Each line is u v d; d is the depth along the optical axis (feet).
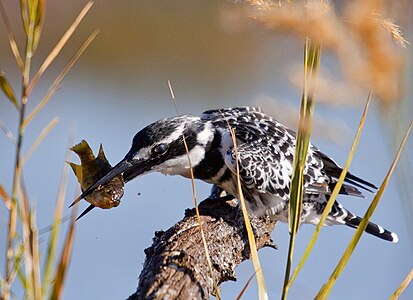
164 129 32.45
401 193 22.47
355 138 20.85
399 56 18.58
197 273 22.86
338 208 35.01
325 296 20.43
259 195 32.68
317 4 18.11
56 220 17.78
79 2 89.56
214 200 32.68
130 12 89.15
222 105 80.12
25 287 17.34
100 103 77.61
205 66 82.58
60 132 65.41
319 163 34.30
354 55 18.30
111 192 29.53
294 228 20.13
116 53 87.10
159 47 86.63
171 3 88.69
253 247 21.90
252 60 74.02
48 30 88.12
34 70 84.58
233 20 19.81
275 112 20.36
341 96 18.66
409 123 20.39
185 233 26.21
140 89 83.82
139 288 21.77
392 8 18.99
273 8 18.52
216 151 33.09
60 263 16.93
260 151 32.78
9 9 85.71
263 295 21.09
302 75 19.22
